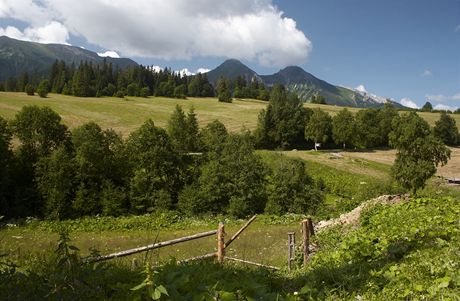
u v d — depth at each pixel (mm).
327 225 16312
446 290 5590
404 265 6832
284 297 5496
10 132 55094
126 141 59250
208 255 10141
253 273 7160
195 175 57938
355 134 108625
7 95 142250
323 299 5867
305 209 53219
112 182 52812
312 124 110188
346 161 89500
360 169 82938
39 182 50188
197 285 4957
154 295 4086
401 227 10297
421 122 52625
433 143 51250
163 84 198375
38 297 4711
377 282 6375
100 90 180500
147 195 53344
